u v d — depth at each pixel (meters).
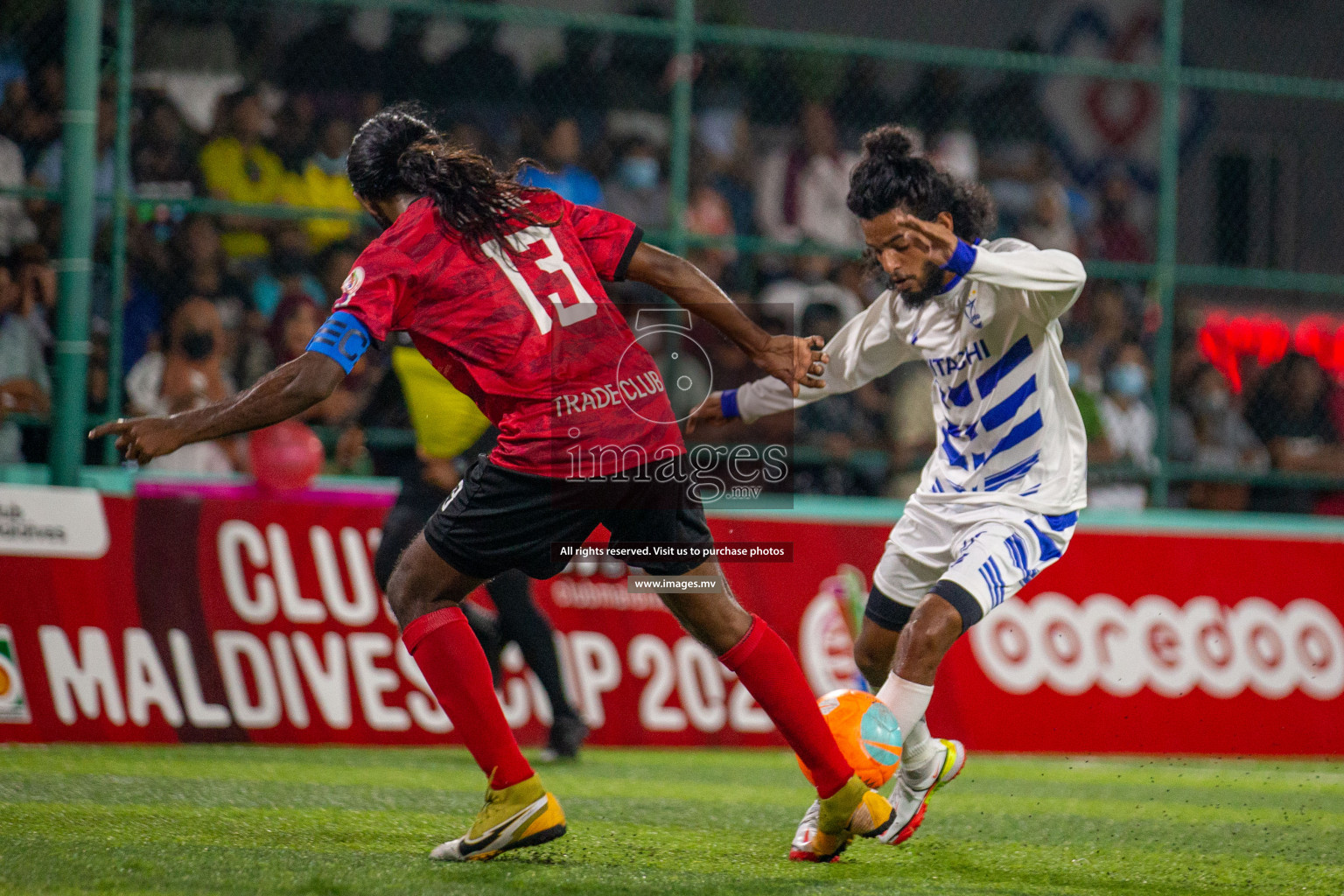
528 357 11.02
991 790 20.14
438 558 11.44
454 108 29.75
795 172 30.83
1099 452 28.75
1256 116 36.62
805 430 27.27
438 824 14.23
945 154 32.72
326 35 28.86
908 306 13.07
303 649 22.53
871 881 11.48
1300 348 31.03
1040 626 25.38
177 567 22.17
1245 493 30.06
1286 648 26.44
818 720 11.72
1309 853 14.69
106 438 24.03
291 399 10.45
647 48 30.08
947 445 13.41
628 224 11.62
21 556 21.22
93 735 21.20
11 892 9.88
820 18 36.09
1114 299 29.06
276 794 16.14
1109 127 35.81
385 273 10.83
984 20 37.38
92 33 22.25
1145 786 21.44
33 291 24.67
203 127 27.23
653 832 14.24
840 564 25.11
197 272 25.44
